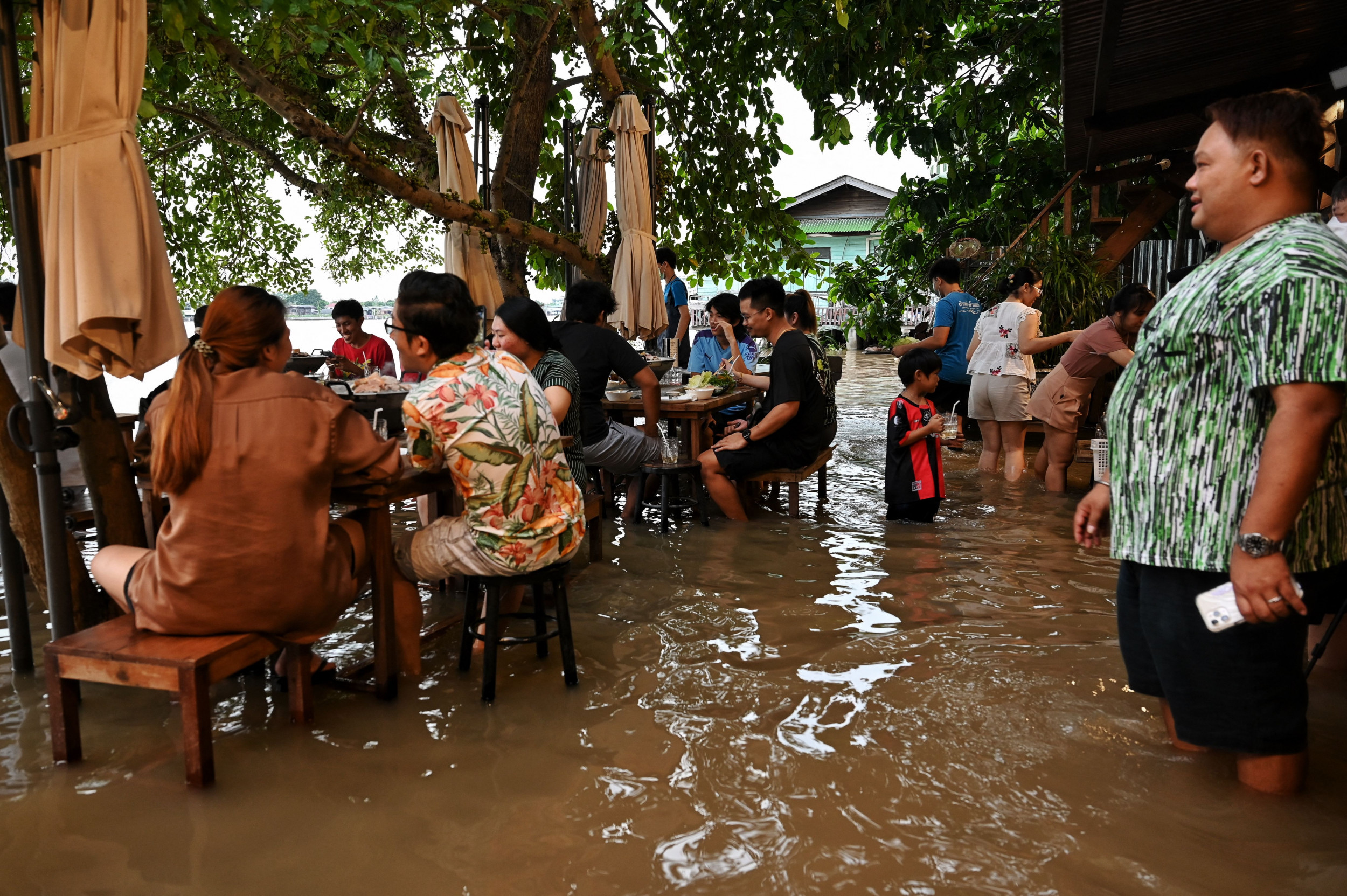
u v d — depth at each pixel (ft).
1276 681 7.19
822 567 15.43
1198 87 18.71
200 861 7.35
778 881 6.96
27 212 10.02
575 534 10.82
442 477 11.25
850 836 7.55
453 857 7.36
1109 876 6.91
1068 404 20.43
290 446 8.80
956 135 36.11
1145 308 18.92
